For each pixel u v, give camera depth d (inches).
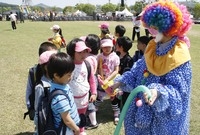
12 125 178.9
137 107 106.7
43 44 134.5
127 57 186.4
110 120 188.4
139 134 108.3
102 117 193.0
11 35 738.8
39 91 106.0
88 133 170.2
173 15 96.0
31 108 134.4
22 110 202.7
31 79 132.7
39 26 1141.7
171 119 101.2
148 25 101.4
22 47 512.4
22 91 244.5
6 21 1520.7
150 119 102.7
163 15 96.7
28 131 171.6
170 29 97.0
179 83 95.7
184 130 106.5
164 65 98.0
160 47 100.7
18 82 272.2
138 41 172.4
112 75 178.1
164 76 99.8
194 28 1169.4
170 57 96.5
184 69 96.7
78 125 107.4
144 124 103.1
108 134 169.9
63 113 97.0
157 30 99.4
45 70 110.3
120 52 188.5
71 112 102.2
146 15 101.3
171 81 96.7
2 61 372.5
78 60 142.8
